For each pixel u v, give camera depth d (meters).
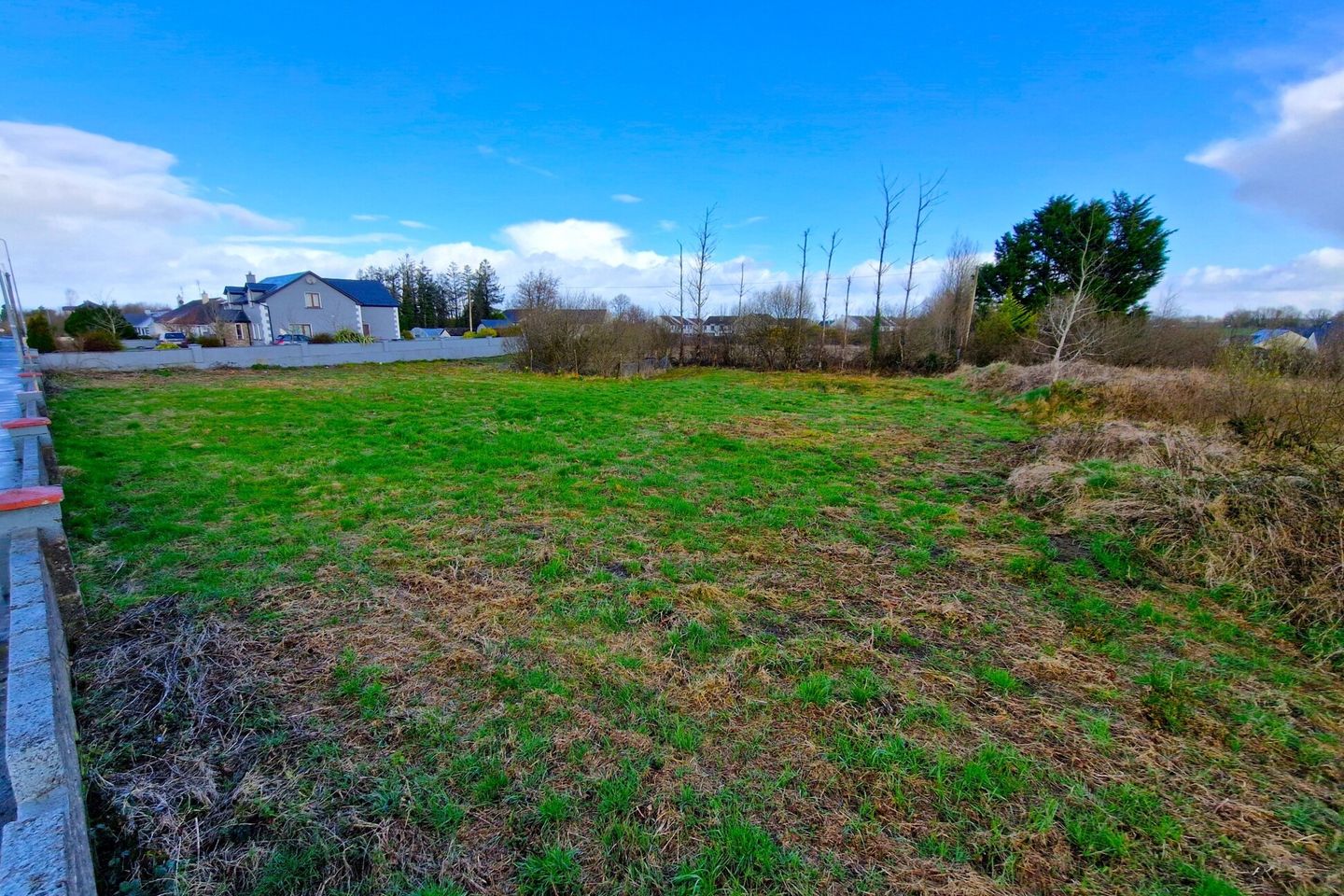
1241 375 7.46
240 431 7.96
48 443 5.20
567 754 2.19
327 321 36.72
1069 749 2.28
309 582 3.56
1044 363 14.86
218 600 3.31
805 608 3.39
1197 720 2.46
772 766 2.15
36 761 1.54
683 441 7.79
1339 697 2.65
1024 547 4.30
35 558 2.62
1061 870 1.76
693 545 4.27
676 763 2.16
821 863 1.77
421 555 4.00
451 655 2.82
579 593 3.50
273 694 2.51
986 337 18.97
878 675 2.74
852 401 12.54
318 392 12.73
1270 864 1.80
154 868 1.71
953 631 3.17
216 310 41.41
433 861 1.75
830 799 2.01
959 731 2.36
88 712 2.35
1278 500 4.11
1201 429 6.53
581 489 5.55
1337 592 3.30
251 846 1.78
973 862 1.79
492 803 1.97
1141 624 3.28
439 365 21.98
